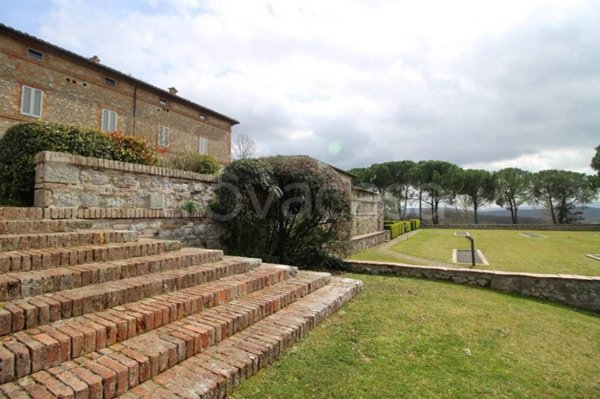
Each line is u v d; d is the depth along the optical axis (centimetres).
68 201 408
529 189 3000
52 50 1357
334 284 479
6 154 456
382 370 248
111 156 500
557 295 531
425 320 375
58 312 208
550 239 1619
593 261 875
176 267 351
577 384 248
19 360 158
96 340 195
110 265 286
